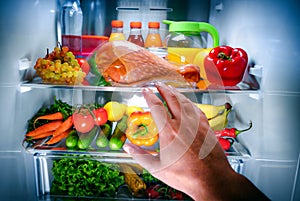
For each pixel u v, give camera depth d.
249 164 0.99
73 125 1.02
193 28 0.98
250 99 1.00
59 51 0.99
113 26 1.02
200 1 1.14
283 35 0.87
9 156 0.94
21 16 0.93
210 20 1.15
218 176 0.59
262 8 0.94
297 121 0.88
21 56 0.95
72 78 0.95
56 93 1.20
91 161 0.96
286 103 0.89
